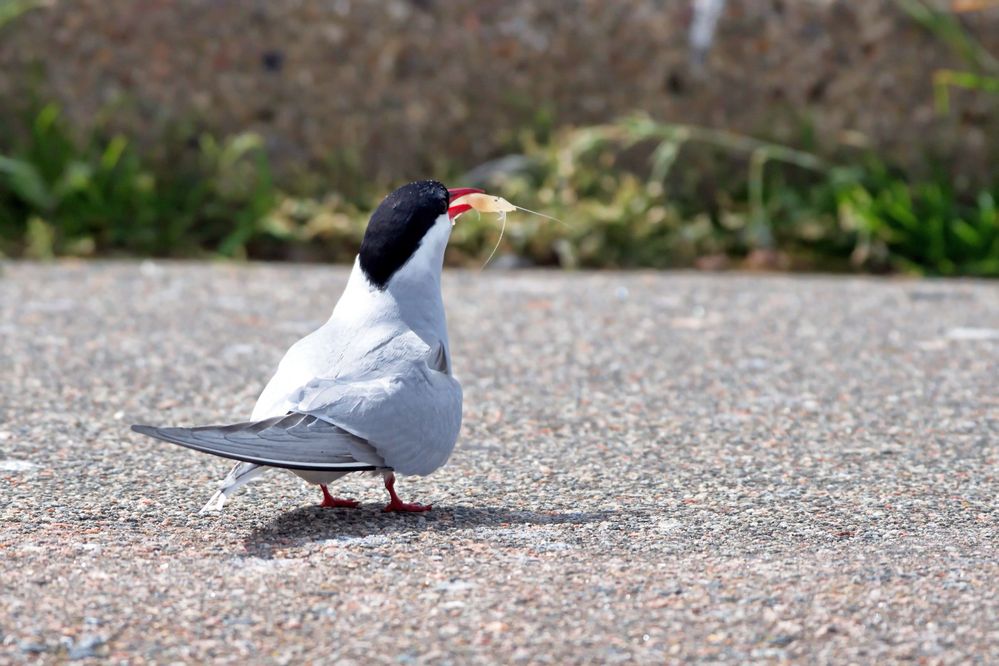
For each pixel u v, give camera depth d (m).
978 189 16.00
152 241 15.02
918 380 9.07
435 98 16.06
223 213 15.39
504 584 5.11
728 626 4.69
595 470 6.94
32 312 11.15
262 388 8.77
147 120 15.77
